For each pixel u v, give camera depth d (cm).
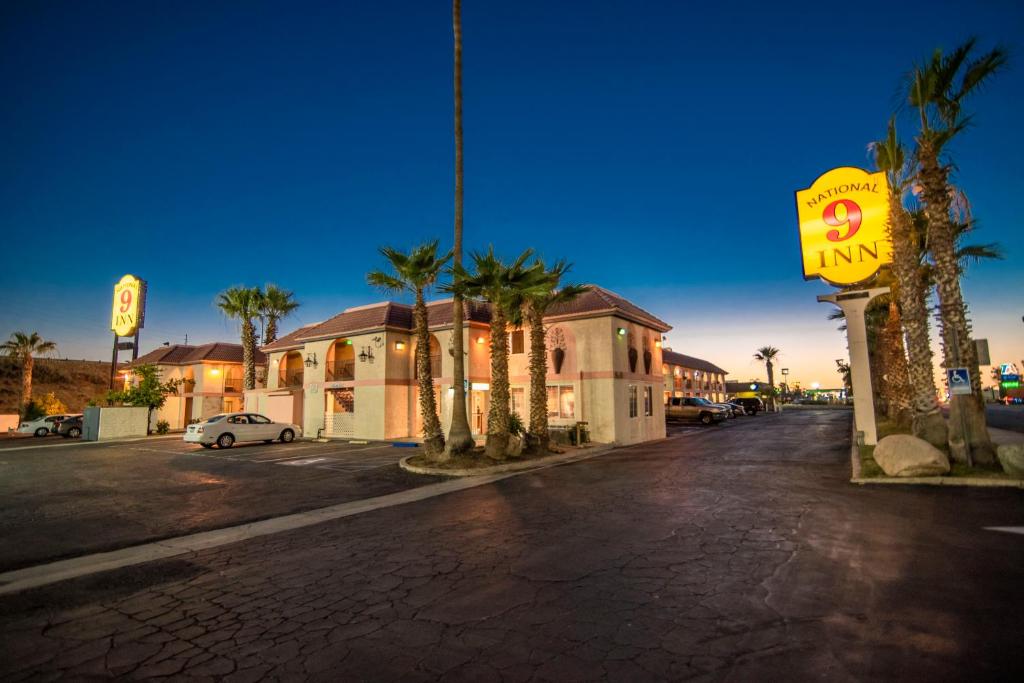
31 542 776
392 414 2516
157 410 3619
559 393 2259
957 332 1089
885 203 1460
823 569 539
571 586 524
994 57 1057
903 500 849
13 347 4000
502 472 1430
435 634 427
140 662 396
